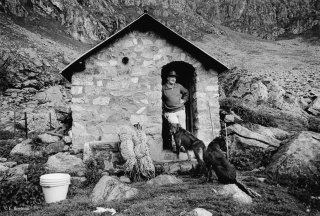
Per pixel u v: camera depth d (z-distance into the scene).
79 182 8.24
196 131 11.12
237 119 12.48
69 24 52.53
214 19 87.94
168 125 11.16
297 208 6.39
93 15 59.78
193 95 11.59
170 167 9.34
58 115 13.32
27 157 10.19
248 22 85.25
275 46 65.19
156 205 6.08
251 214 5.71
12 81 26.47
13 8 45.53
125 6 74.56
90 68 10.98
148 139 10.71
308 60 45.12
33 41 37.03
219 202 6.20
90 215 5.70
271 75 26.97
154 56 11.23
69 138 10.92
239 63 43.53
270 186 7.81
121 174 8.82
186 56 11.28
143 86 11.06
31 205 6.74
